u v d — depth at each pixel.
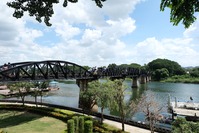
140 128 32.84
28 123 36.50
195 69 185.00
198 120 37.75
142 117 43.97
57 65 41.38
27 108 47.06
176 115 39.72
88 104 40.38
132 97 73.81
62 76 44.59
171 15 4.30
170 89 105.94
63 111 42.09
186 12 4.05
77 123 28.89
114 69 80.38
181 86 123.88
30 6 7.29
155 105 33.31
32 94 56.09
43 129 32.75
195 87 117.31
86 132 27.94
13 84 53.50
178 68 191.25
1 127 33.81
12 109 48.59
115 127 32.38
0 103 56.00
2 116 41.97
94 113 41.69
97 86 37.34
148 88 110.94
